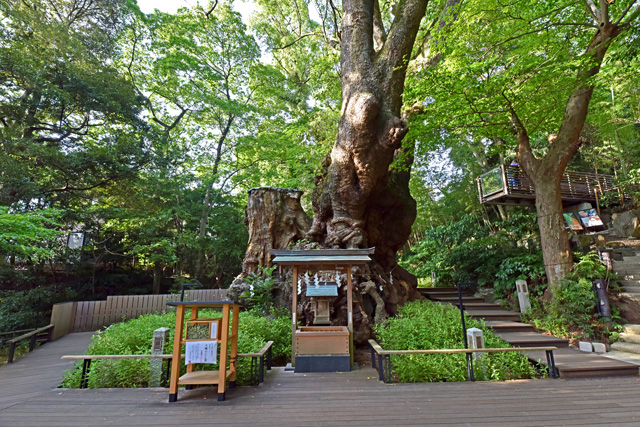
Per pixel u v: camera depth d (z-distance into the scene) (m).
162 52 16.36
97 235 14.81
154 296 11.62
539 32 8.81
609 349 6.42
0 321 9.42
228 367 4.29
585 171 15.39
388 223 9.37
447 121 8.74
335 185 8.05
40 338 9.16
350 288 5.86
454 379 4.53
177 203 16.95
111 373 4.49
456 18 9.32
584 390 4.05
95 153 12.27
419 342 5.24
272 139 15.63
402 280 9.24
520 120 9.63
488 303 10.11
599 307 7.11
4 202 9.66
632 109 12.10
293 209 9.83
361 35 8.27
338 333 5.31
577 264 7.95
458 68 8.91
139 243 15.48
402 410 3.40
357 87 7.85
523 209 12.56
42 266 13.38
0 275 11.14
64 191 12.95
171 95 17.53
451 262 12.33
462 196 14.56
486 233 12.72
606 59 9.33
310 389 4.21
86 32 12.78
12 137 10.34
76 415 3.34
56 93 11.41
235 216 18.83
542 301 8.41
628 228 11.45
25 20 10.38
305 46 17.36
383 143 7.30
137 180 13.89
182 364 4.62
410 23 8.22
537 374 4.80
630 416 3.18
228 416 3.29
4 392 4.46
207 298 12.01
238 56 17.41
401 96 8.16
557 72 7.79
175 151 16.88
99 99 12.50
